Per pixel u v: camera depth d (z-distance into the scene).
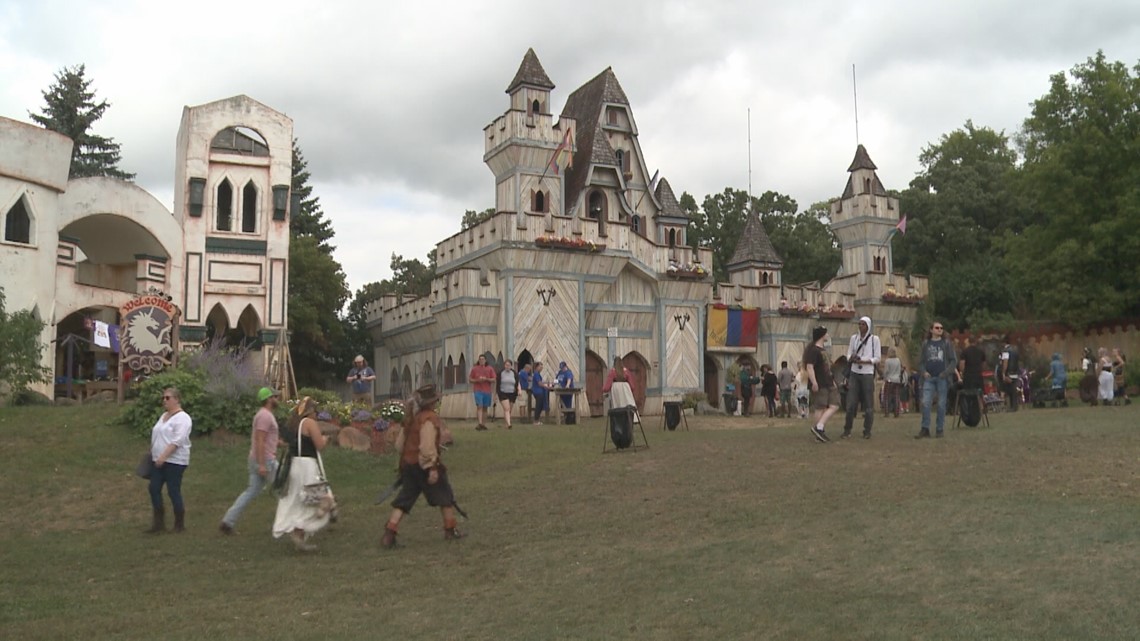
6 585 10.46
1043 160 40.88
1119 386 28.91
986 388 27.72
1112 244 37.53
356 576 10.34
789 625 7.46
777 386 35.12
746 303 41.84
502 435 22.30
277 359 26.11
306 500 11.63
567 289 34.28
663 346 37.28
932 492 12.07
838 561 9.27
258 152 33.62
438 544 11.66
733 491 13.22
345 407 19.89
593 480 15.12
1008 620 7.18
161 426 13.25
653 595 8.67
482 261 34.22
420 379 38.03
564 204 36.56
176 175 35.50
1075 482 12.13
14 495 15.35
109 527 13.77
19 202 25.39
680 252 37.94
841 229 47.94
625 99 40.41
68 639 8.34
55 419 19.31
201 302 31.86
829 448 16.20
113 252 33.41
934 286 50.62
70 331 31.52
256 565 11.09
